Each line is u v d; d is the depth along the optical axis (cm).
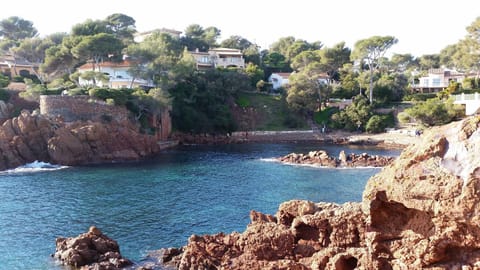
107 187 6044
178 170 7475
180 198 5397
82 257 3300
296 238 2908
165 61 11431
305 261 2727
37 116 8225
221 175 6994
